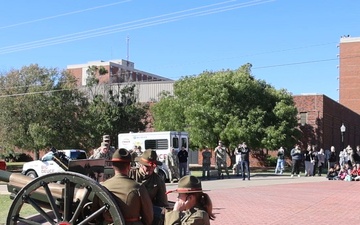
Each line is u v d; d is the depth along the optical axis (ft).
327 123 168.76
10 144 129.29
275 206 51.85
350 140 214.48
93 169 24.08
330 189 72.38
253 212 47.14
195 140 126.41
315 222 41.42
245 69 139.64
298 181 89.86
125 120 143.23
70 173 19.52
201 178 97.81
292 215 45.34
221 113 125.49
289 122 133.08
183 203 16.46
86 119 136.98
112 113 141.18
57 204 20.42
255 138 126.82
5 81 134.82
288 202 55.57
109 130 140.05
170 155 85.81
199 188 16.52
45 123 128.67
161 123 135.03
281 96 135.74
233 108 127.34
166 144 92.79
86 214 19.81
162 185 23.76
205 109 125.08
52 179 19.77
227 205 52.65
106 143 43.62
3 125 127.13
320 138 159.84
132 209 19.02
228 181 89.56
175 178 86.12
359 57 310.86
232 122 124.67
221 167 99.09
